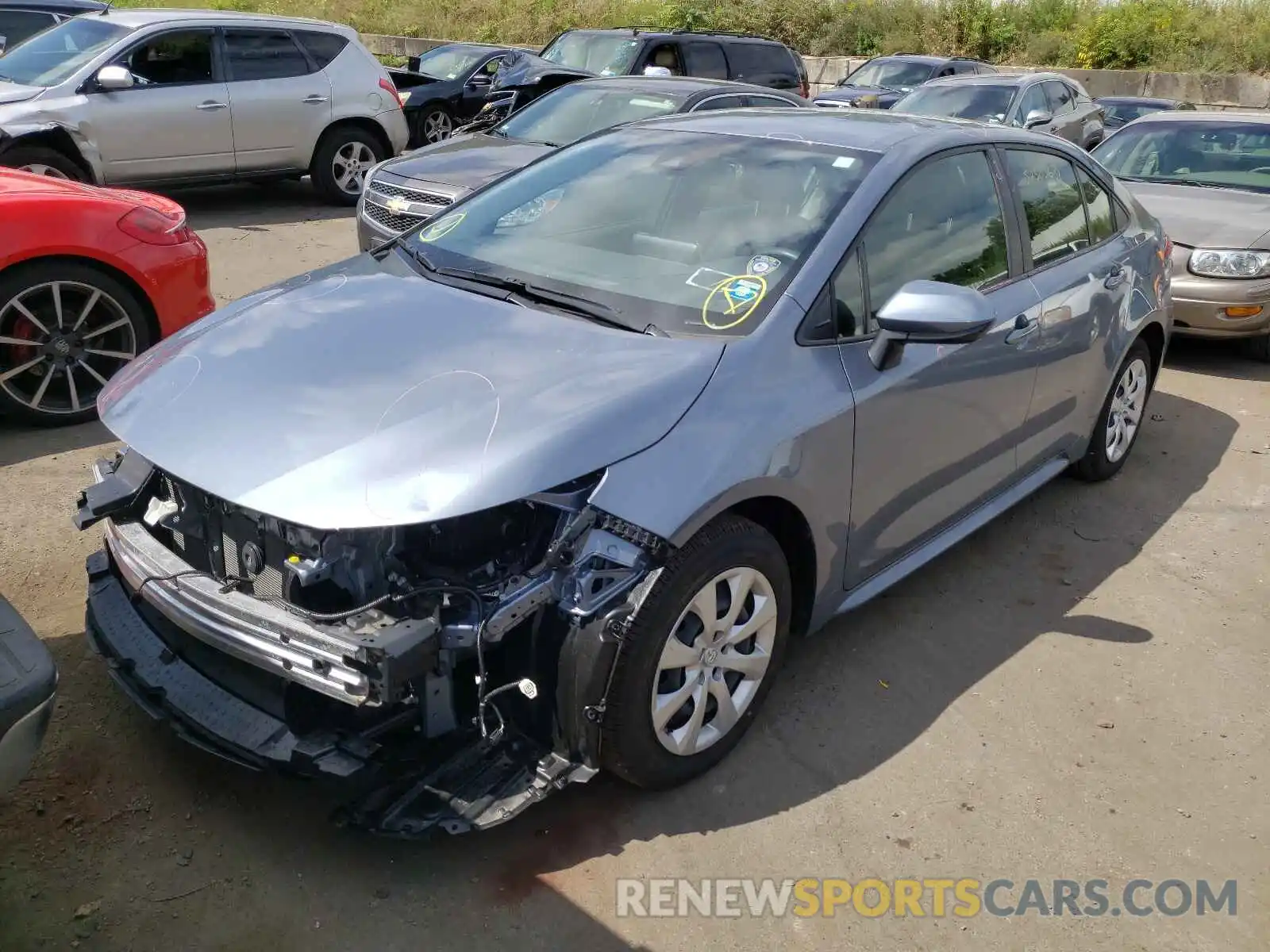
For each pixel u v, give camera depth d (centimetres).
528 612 251
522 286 327
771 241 331
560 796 293
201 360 294
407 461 247
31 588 375
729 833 285
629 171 382
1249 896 278
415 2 2642
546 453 251
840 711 338
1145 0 2292
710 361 288
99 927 243
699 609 278
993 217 397
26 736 224
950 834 291
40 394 497
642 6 2573
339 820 254
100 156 932
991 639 386
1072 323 429
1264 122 810
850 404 311
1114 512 496
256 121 1022
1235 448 583
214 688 270
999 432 399
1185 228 704
